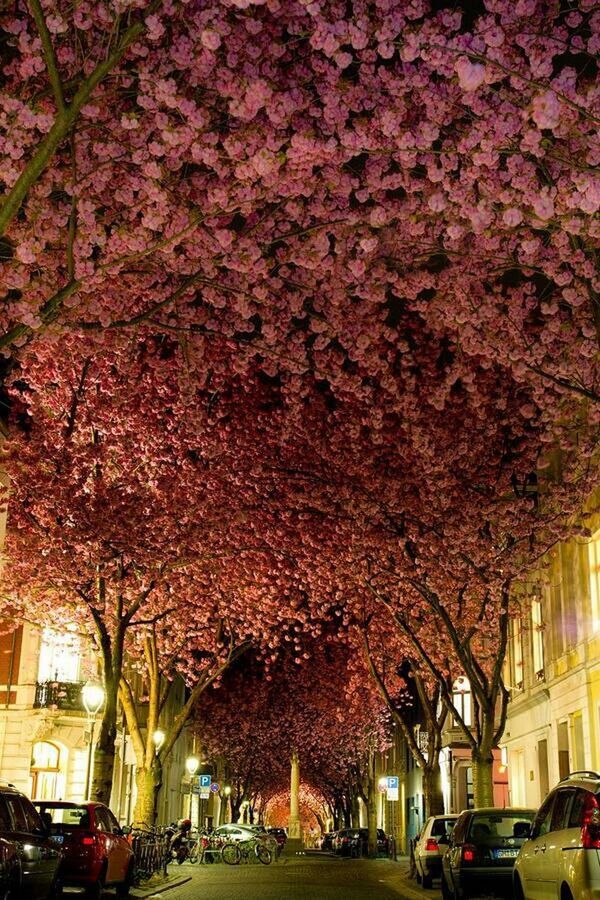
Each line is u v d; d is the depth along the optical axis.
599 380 19.80
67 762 36.97
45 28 9.10
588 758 25.39
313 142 13.36
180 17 12.00
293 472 28.45
